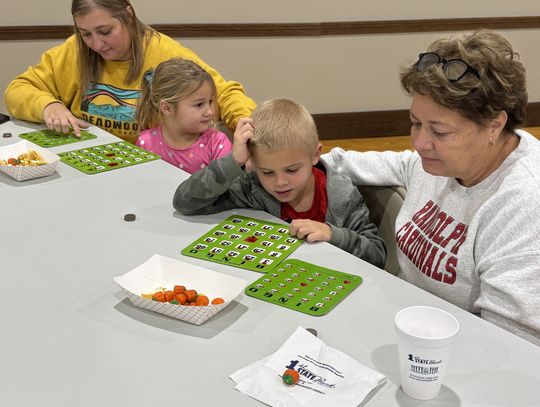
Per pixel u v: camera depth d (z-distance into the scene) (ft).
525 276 4.00
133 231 5.06
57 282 4.35
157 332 3.85
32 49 12.79
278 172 5.29
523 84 4.12
